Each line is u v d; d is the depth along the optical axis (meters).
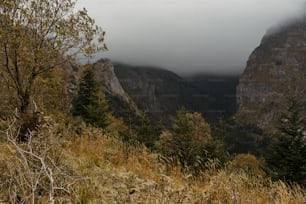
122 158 8.42
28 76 8.59
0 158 4.92
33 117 6.77
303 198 6.33
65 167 5.31
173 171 7.66
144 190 5.60
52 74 9.55
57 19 8.63
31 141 4.95
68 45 8.98
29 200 3.93
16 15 7.97
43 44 8.59
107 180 5.87
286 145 26.34
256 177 7.66
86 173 5.86
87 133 9.71
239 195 5.91
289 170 24.12
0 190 4.09
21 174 3.90
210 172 7.71
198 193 6.04
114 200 4.98
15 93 8.63
